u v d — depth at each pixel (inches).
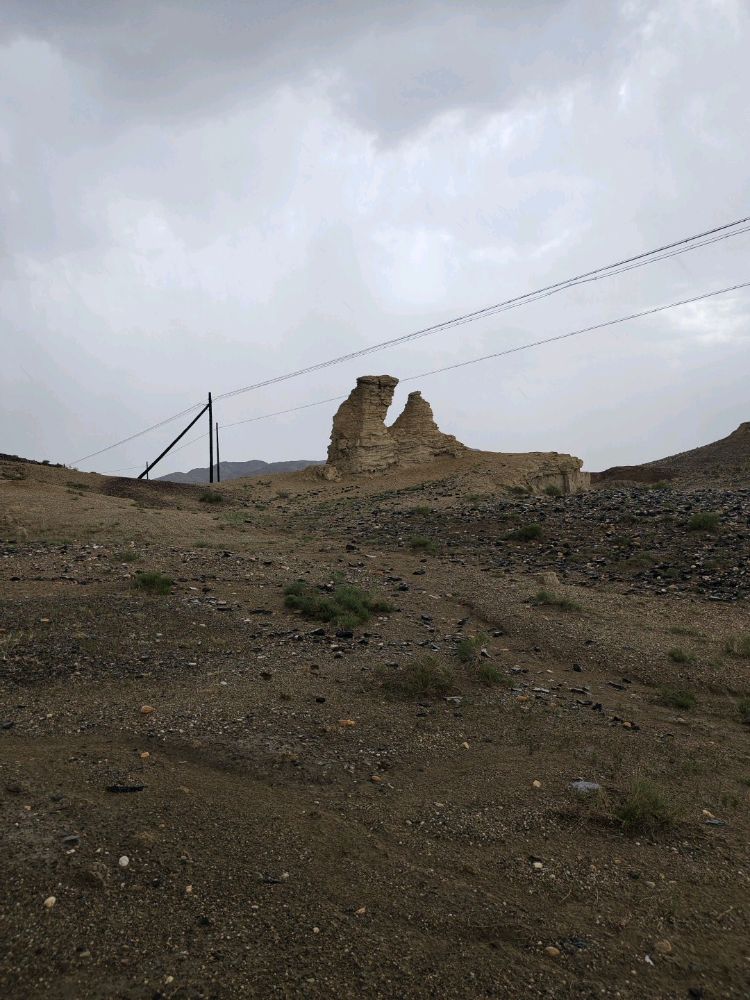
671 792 230.4
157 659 351.3
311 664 352.5
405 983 133.1
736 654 398.9
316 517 1196.5
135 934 140.0
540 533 821.2
